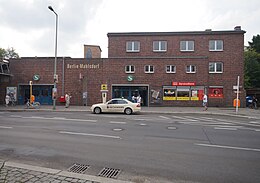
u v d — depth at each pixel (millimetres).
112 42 27250
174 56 25609
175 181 4129
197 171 4660
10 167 4527
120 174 4449
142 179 4203
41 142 7172
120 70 24578
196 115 17312
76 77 24953
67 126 10586
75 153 5918
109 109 17453
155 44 26812
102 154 5852
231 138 8211
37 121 12305
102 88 24562
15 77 25859
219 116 16688
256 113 17875
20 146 6621
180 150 6359
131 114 17312
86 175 4191
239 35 25453
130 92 24875
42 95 25797
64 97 24828
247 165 5078
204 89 23828
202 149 6516
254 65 41562
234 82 25031
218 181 4137
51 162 5137
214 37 25859
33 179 3863
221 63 25531
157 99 24094
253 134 9055
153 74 24281
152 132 9234
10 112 18172
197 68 23984
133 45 27078
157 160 5391
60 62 25188
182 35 26375
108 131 9344
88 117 14602
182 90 24031
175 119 14195
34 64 25688
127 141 7453
